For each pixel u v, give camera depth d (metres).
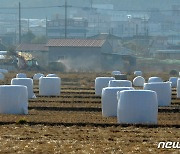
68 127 71.50
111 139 62.78
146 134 66.06
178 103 109.56
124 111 77.62
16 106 89.12
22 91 89.44
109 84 115.00
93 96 122.44
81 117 82.62
